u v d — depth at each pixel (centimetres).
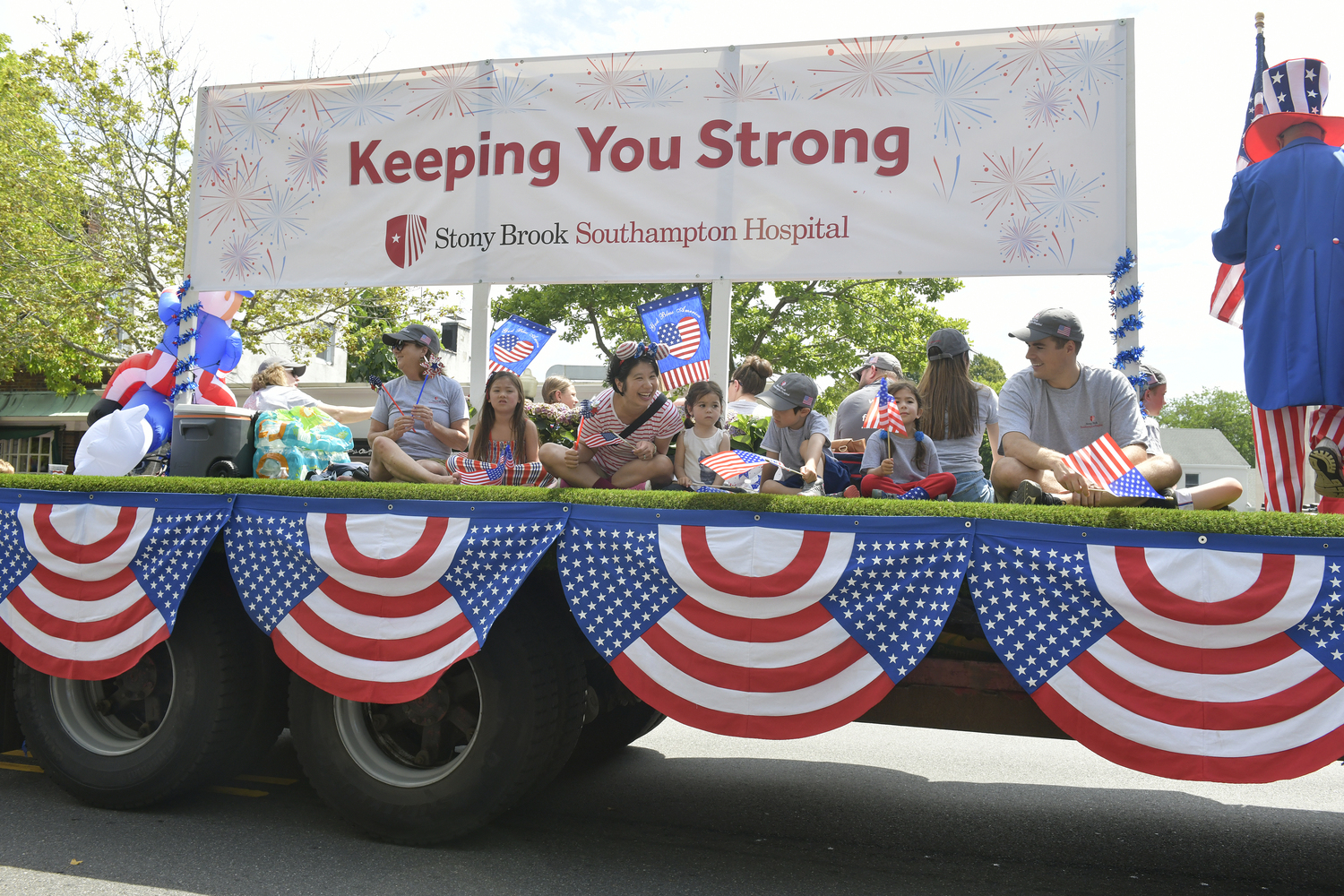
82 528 396
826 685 307
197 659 381
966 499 415
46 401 2111
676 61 518
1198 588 277
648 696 323
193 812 395
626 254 521
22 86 1673
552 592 362
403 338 507
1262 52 410
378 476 461
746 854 362
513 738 338
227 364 580
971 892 330
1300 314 357
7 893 308
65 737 401
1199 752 275
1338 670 266
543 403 552
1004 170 474
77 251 1705
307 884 318
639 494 332
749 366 589
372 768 359
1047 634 290
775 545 314
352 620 357
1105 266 460
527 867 339
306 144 567
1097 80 465
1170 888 338
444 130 548
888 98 489
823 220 496
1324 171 359
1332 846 385
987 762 513
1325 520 270
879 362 542
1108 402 384
